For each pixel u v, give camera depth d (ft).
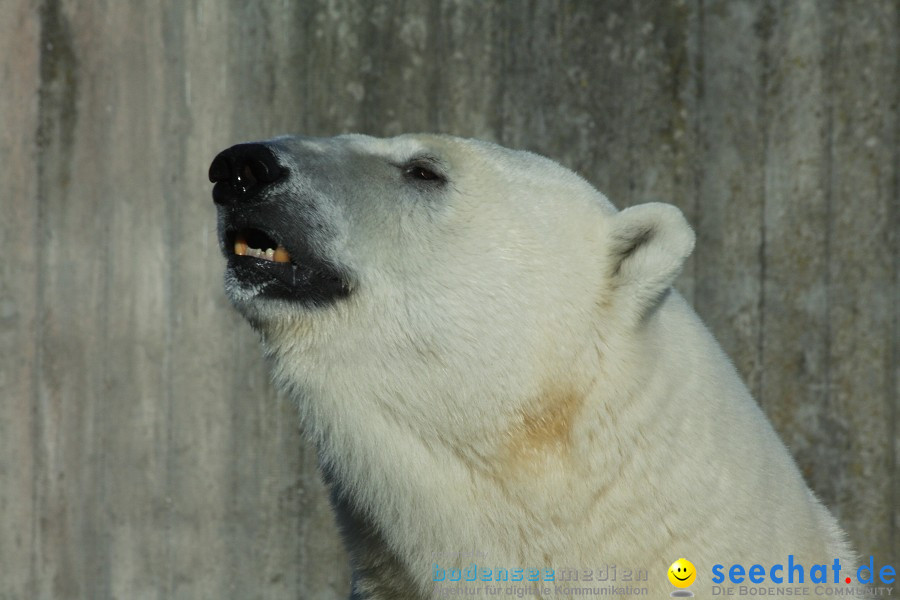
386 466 23.68
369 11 46.06
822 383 44.98
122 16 46.16
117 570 46.47
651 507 22.30
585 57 45.60
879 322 44.62
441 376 23.15
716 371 24.17
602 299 23.26
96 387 46.32
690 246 22.90
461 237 23.54
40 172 46.19
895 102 44.34
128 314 46.34
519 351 22.98
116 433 46.37
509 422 22.86
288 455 46.39
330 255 23.45
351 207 23.76
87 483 46.39
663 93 45.42
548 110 45.85
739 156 45.24
